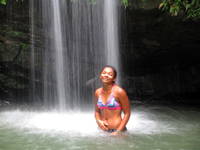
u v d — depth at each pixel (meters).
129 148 2.69
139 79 7.67
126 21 5.72
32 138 3.07
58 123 3.93
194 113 5.16
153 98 7.49
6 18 5.93
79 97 6.71
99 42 6.12
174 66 7.74
